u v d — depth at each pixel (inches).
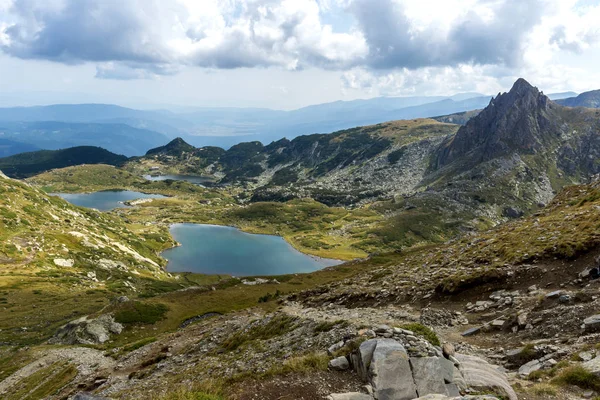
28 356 2906.0
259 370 943.7
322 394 670.5
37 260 6451.8
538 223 2059.5
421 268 2193.7
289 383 733.3
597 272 1154.0
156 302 4060.0
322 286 2805.1
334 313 1689.2
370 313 1546.5
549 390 644.1
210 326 2454.5
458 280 1508.4
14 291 5167.3
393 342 743.7
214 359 1485.0
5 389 2357.3
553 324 957.8
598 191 2427.4
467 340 1078.4
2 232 6978.4
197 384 850.1
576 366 684.7
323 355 831.1
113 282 6407.5
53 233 7691.9
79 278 6205.7
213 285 4958.2
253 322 1846.7
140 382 1589.6
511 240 1854.1
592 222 1569.9
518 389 683.4
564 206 2632.9
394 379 655.1
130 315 3668.8
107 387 1752.0
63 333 3511.3
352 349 802.8
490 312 1230.9
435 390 637.9
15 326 4089.6
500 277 1419.8
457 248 2369.6
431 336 834.8
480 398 557.9
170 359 1889.8
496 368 808.9
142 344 2571.4
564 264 1322.6
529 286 1294.3
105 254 7800.2
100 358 2524.6
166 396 756.0
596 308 936.3
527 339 956.6
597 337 810.8
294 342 1205.1
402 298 1681.8
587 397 612.1
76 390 1914.4
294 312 1914.4
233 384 792.9
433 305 1480.1
